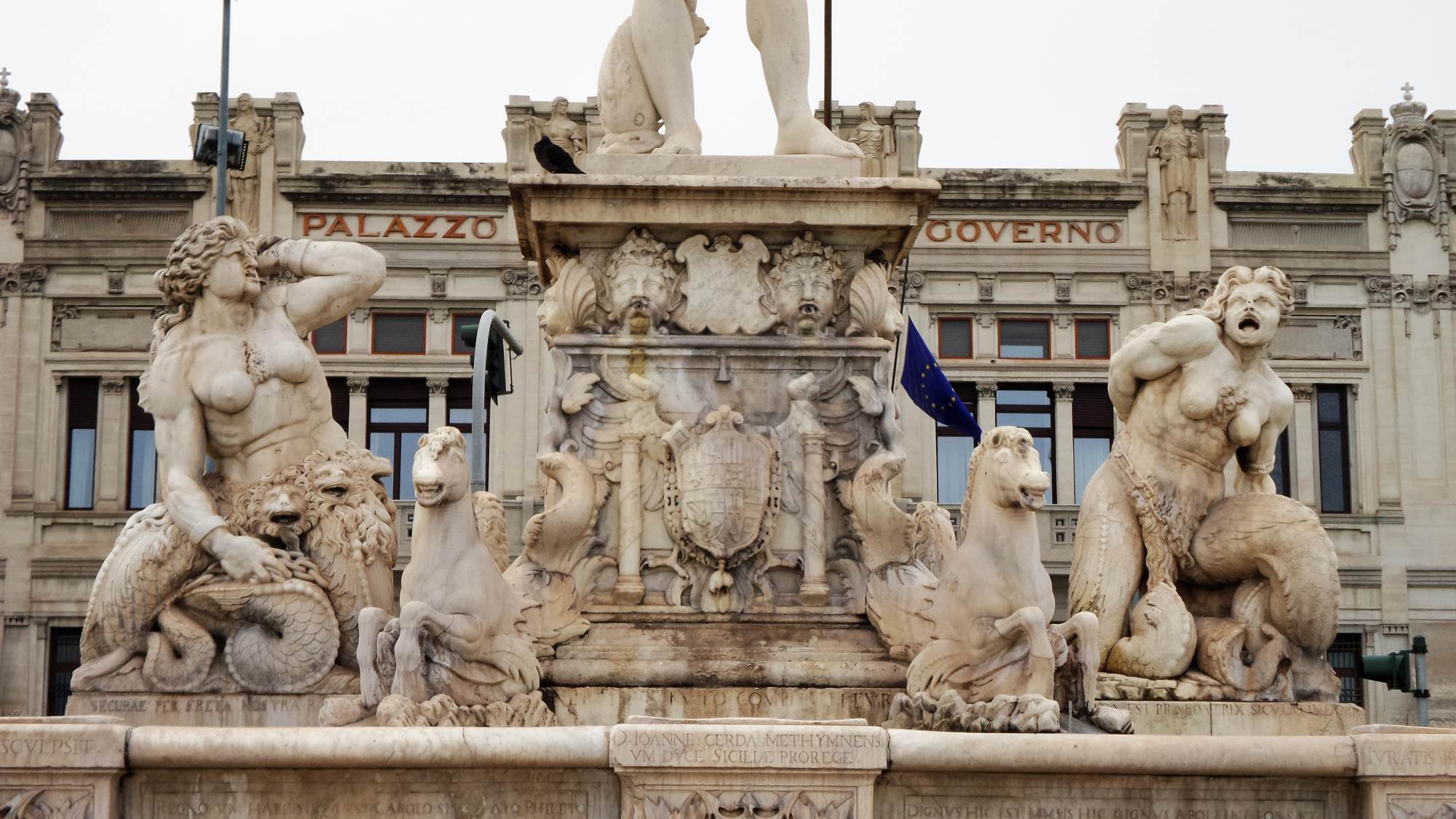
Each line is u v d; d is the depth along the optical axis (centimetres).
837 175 770
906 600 719
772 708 705
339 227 3108
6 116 3127
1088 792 578
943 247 3142
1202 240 3152
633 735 558
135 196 3131
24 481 3080
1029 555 675
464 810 567
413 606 652
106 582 737
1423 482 3144
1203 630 769
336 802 565
